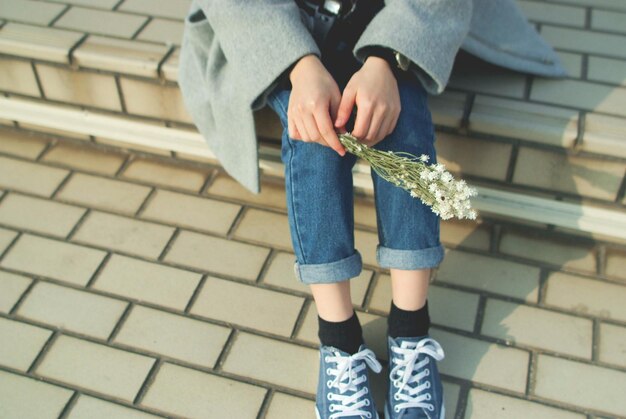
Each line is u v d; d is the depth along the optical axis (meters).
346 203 1.44
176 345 1.71
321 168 1.41
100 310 1.79
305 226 1.42
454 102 1.82
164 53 1.99
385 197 1.42
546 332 1.70
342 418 1.47
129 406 1.60
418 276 1.47
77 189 2.11
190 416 1.57
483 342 1.69
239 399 1.60
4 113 2.25
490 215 1.95
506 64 1.83
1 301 1.81
